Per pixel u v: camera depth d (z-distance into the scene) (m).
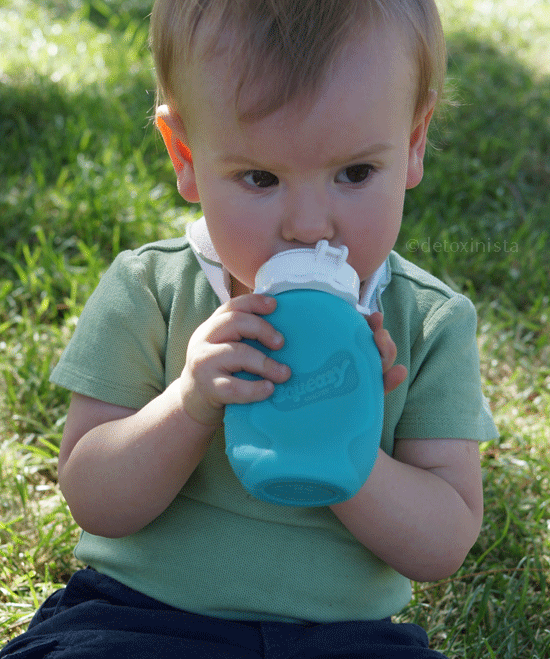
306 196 1.17
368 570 1.44
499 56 5.03
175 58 1.23
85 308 1.53
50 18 5.20
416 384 1.46
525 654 1.75
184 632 1.34
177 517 1.44
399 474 1.39
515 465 2.24
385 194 1.21
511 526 2.07
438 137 3.84
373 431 1.09
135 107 4.00
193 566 1.40
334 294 1.15
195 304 1.48
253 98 1.12
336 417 1.07
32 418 2.34
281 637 1.33
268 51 1.13
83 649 1.29
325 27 1.13
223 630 1.35
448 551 1.41
